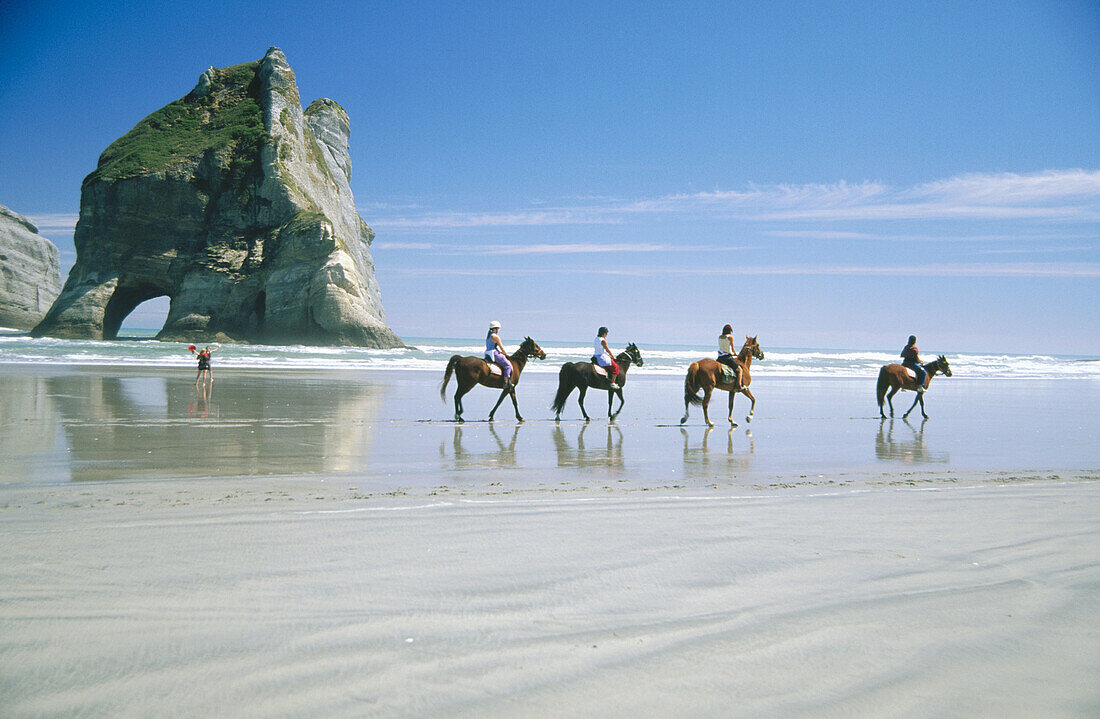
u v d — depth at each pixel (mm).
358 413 16344
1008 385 34281
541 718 2693
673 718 2701
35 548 4906
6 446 10203
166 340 73250
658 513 6410
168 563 4578
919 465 10195
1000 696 2922
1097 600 4109
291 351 51156
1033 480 8812
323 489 7516
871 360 60406
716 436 13500
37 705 2771
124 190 75938
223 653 3246
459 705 2793
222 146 81312
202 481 7922
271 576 4344
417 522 5871
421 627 3568
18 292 156125
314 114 100188
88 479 7902
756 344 16359
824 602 4027
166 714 2717
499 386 15258
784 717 2727
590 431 14016
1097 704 2857
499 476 8648
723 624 3670
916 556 5027
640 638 3473
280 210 77875
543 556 4891
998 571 4680
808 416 18000
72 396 17922
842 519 6250
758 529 5812
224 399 18500
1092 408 21641
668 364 46156
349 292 73062
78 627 3521
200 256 76625
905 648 3398
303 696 2857
